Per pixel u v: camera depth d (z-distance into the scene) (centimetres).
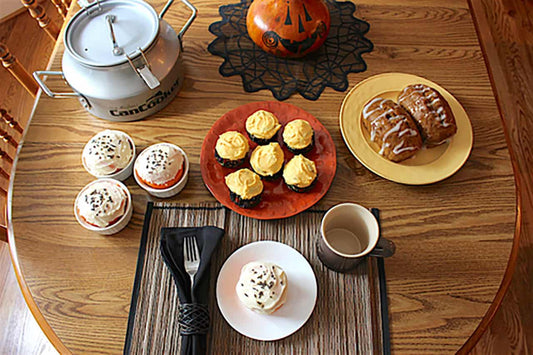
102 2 88
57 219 84
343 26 108
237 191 81
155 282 78
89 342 74
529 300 139
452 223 85
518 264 144
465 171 91
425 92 91
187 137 93
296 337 75
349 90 99
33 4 105
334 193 88
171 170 82
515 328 135
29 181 88
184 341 71
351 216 77
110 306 77
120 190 82
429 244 83
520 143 169
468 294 79
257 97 98
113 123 94
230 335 75
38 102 96
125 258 81
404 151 87
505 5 204
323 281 79
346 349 74
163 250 77
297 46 97
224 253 81
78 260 81
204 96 98
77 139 92
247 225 84
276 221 84
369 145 91
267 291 71
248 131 88
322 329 76
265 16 95
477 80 101
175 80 93
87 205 79
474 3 205
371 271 80
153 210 84
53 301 77
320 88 99
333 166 88
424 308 78
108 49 83
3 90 167
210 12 109
